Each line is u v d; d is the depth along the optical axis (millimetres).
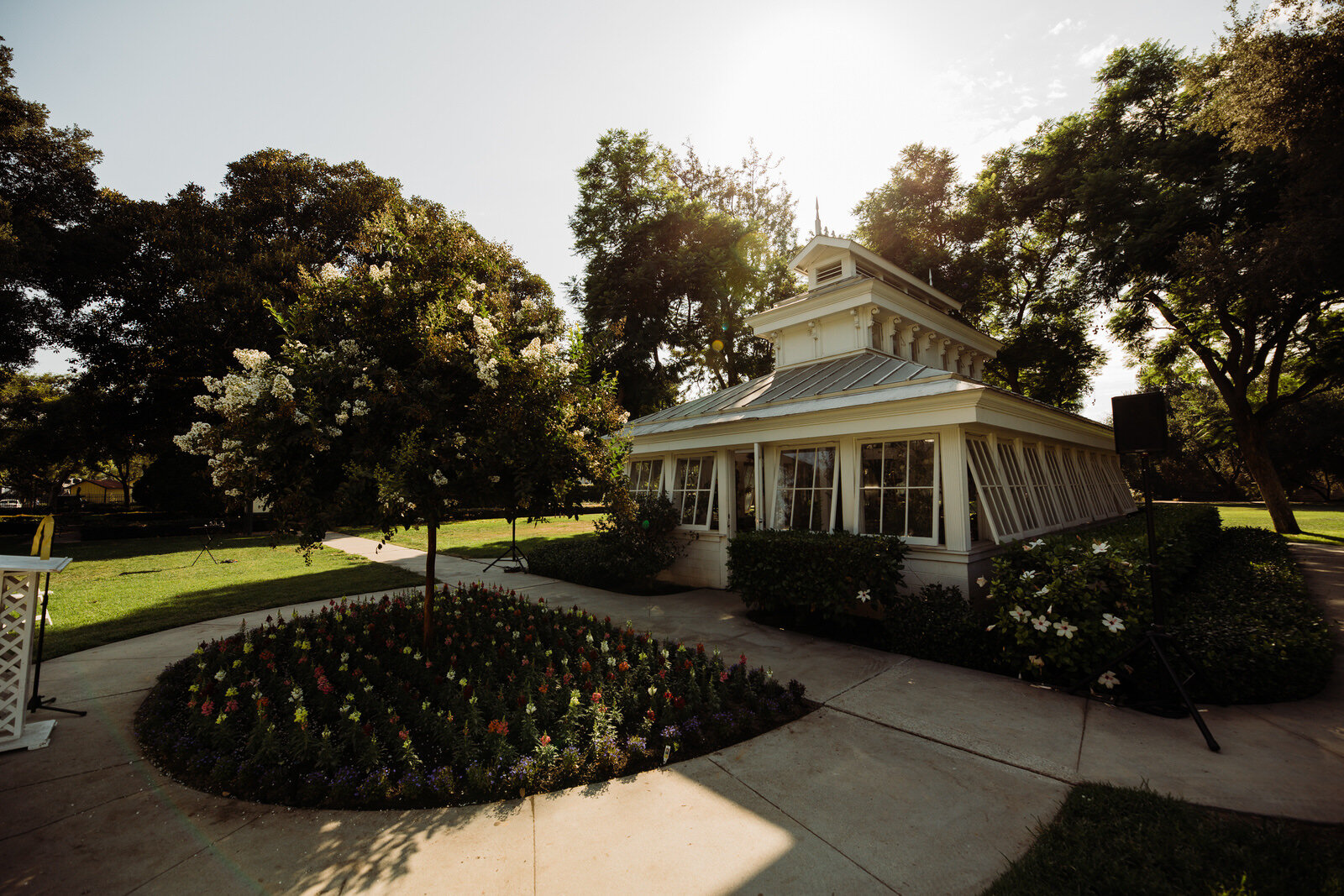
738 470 9977
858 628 6852
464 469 4852
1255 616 5543
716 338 22812
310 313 4902
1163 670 4625
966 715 4383
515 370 4848
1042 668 5031
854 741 4000
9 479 45188
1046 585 5027
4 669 4016
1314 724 4070
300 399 4754
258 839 2953
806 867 2668
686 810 3178
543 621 6625
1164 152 14898
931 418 6688
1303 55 8508
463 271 5570
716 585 9695
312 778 3387
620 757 3625
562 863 2732
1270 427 33094
